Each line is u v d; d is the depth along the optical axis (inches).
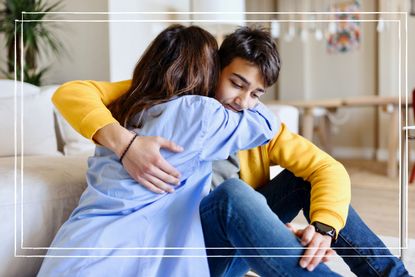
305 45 185.0
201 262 29.1
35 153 54.7
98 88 36.0
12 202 34.0
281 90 191.5
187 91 32.4
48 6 98.4
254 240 28.3
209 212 30.6
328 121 171.6
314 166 35.3
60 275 27.1
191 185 31.4
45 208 35.7
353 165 155.7
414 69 161.6
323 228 30.5
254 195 29.7
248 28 35.5
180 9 115.5
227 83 34.1
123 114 33.0
